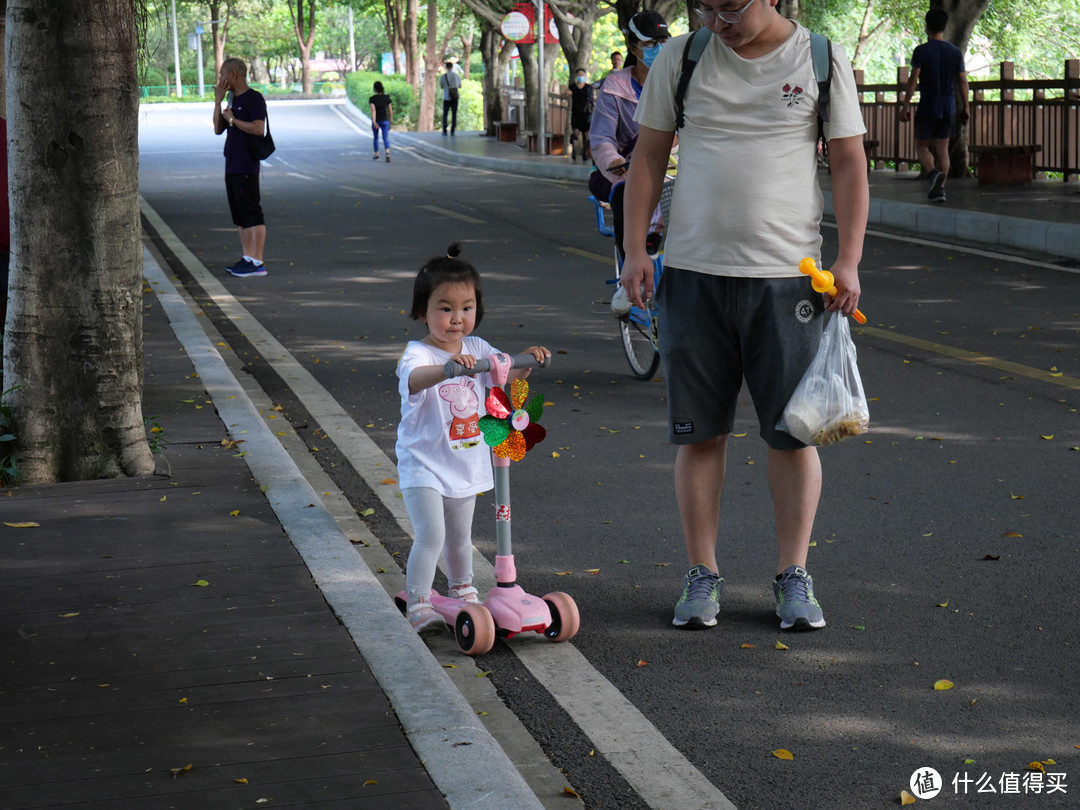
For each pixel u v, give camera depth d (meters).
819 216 4.04
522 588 4.49
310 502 5.12
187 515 4.97
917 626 4.11
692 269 4.03
